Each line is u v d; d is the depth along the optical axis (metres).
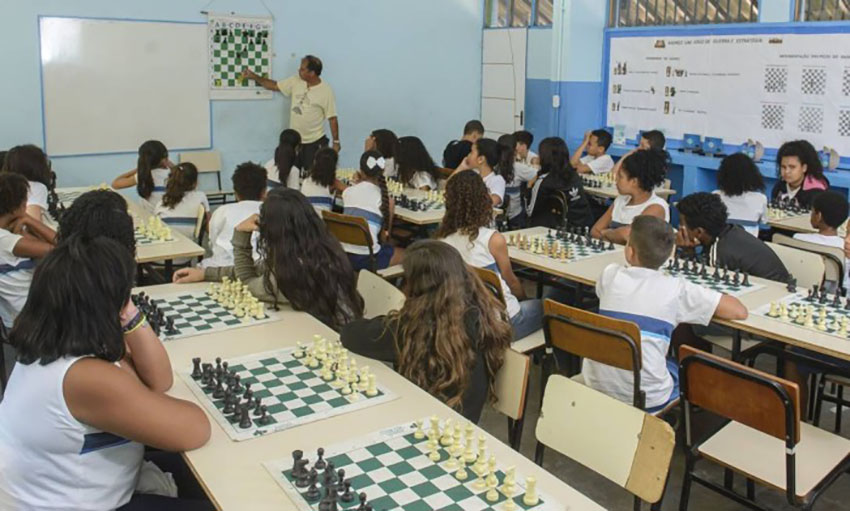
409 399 2.05
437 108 8.77
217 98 7.35
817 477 2.24
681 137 7.68
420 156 5.94
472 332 2.16
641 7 7.96
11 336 1.65
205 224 4.62
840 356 2.53
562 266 3.61
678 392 2.73
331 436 1.83
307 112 7.44
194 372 2.15
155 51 6.96
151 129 7.08
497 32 8.77
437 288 2.17
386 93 8.38
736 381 2.17
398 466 1.69
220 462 1.70
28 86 6.49
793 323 2.79
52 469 1.65
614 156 8.23
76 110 6.71
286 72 7.70
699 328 3.41
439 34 8.61
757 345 3.16
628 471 1.87
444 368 2.15
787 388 2.05
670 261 3.55
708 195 3.54
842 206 3.80
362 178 4.82
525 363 2.18
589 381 2.78
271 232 2.74
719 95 7.25
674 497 2.90
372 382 2.07
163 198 4.63
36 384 1.61
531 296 5.32
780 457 2.35
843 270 3.59
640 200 4.12
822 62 6.43
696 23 7.42
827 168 6.52
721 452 2.38
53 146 6.68
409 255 2.21
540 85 8.41
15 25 6.35
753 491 2.82
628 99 8.17
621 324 2.53
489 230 3.48
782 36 6.68
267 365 2.26
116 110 6.89
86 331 1.61
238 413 1.90
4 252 3.38
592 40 8.27
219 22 7.22
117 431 1.64
